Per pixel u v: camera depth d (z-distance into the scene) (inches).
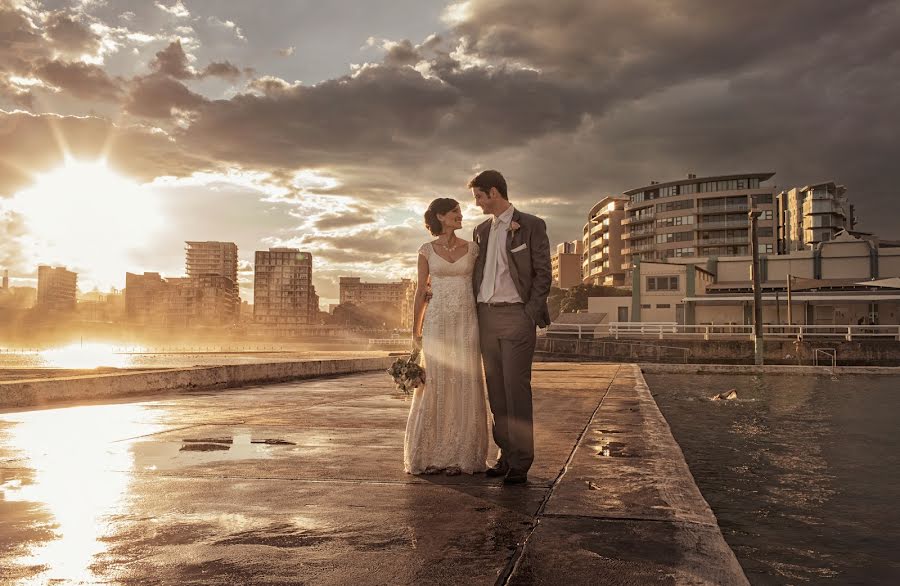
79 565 91.9
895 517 168.6
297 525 112.5
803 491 202.7
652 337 1704.0
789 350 1446.9
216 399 404.5
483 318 158.2
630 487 142.5
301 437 228.7
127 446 206.1
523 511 122.3
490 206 161.3
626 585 83.3
